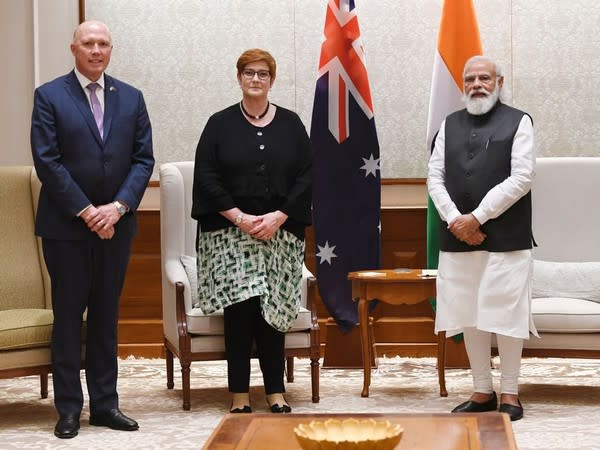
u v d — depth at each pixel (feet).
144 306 21.91
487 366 15.52
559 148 22.34
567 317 16.02
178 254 17.54
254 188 15.51
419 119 22.53
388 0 22.53
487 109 15.31
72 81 14.69
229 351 15.62
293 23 22.59
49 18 22.41
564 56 22.30
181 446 13.35
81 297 14.52
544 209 18.24
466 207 15.11
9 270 16.46
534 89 22.34
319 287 20.51
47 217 14.44
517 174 14.78
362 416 9.43
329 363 20.31
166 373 18.47
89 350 14.79
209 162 15.69
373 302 20.62
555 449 12.85
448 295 15.26
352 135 20.72
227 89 22.72
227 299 15.24
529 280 14.97
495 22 22.31
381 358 21.54
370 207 20.70
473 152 15.24
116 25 22.70
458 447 8.20
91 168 14.46
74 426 14.21
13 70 22.39
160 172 17.74
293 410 15.80
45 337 14.82
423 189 22.41
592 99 22.29
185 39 22.72
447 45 20.49
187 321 16.10
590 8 22.29
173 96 22.76
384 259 21.80
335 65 20.75
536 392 17.37
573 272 17.53
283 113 16.12
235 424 9.08
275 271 15.46
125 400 16.92
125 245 14.73
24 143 22.40
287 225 15.66
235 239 15.44
